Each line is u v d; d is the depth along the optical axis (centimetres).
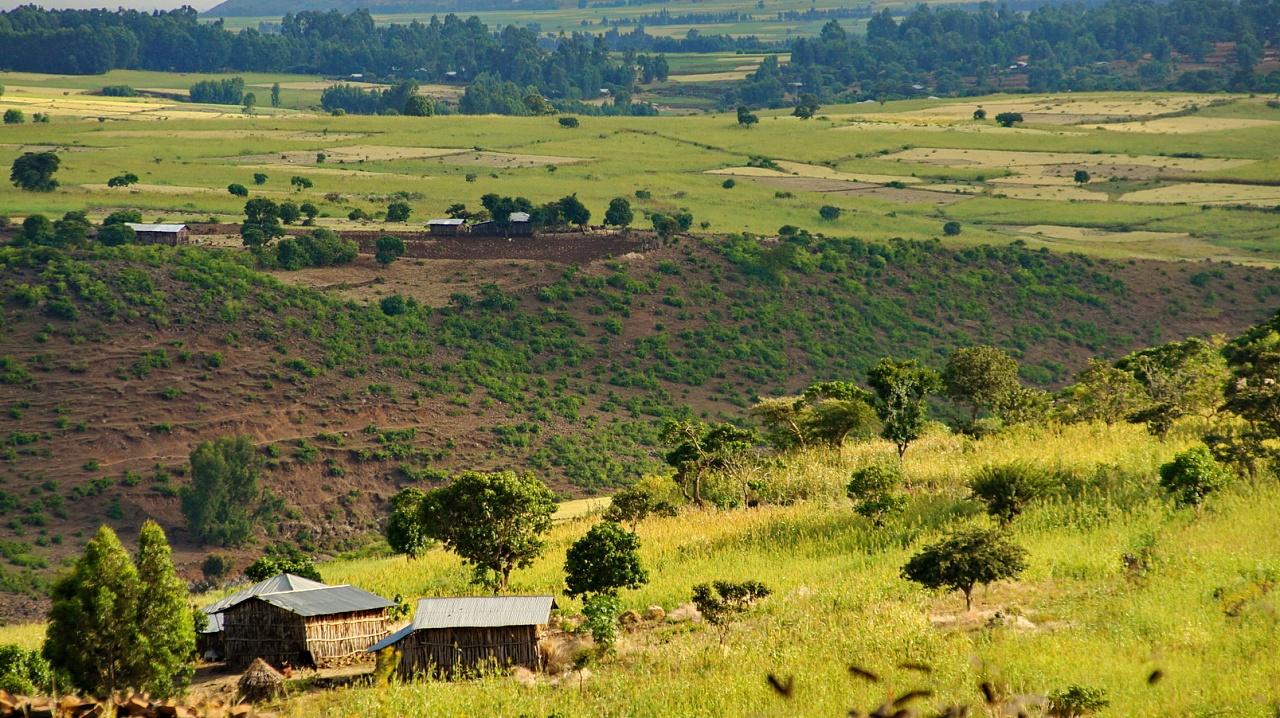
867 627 4762
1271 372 7231
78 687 4594
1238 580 4784
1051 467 7569
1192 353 10144
